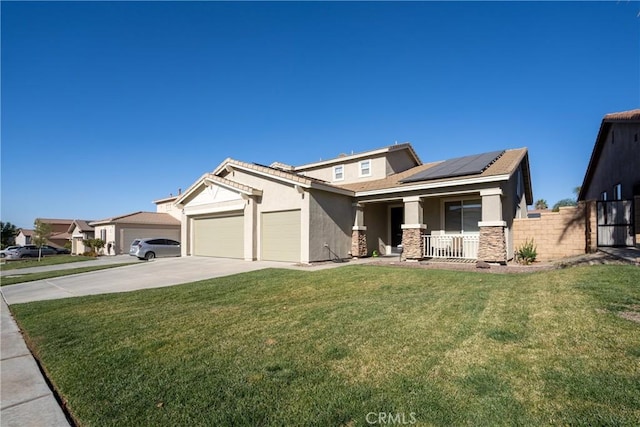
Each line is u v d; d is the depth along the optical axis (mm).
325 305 6496
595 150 18797
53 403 3305
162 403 3062
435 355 3756
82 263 21547
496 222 11289
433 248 13898
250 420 2717
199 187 19578
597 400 2664
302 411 2801
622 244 12047
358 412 2744
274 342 4512
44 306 7750
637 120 12742
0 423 2943
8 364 4410
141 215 31750
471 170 12156
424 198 13922
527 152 16125
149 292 8781
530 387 2930
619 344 3580
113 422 2805
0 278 14047
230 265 14633
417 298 6543
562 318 4520
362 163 19203
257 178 16359
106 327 5672
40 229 31578
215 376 3549
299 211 14398
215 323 5617
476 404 2738
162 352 4367
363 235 16016
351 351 4031
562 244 12383
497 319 4816
